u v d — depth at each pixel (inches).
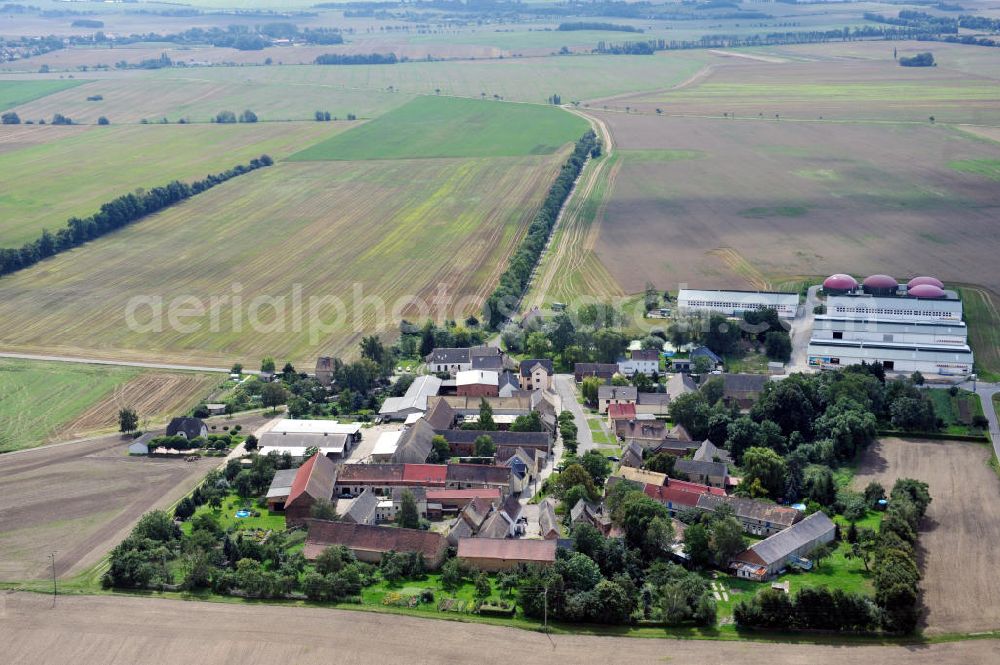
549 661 7844.5
